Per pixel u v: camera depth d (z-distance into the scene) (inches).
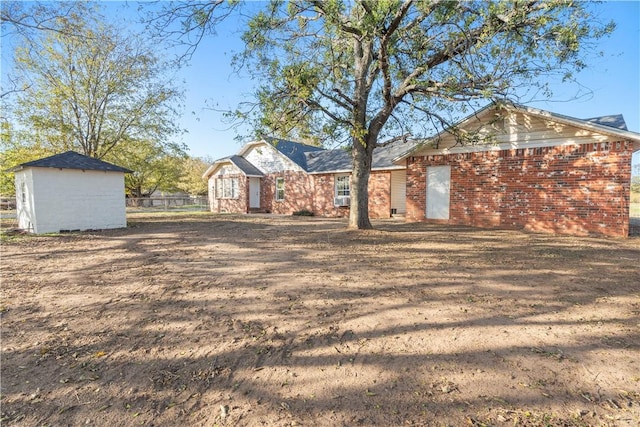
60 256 293.4
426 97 396.8
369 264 248.1
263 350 120.7
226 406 90.7
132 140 761.6
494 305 160.9
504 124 447.2
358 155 428.1
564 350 117.3
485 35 298.0
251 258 275.0
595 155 383.9
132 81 702.5
